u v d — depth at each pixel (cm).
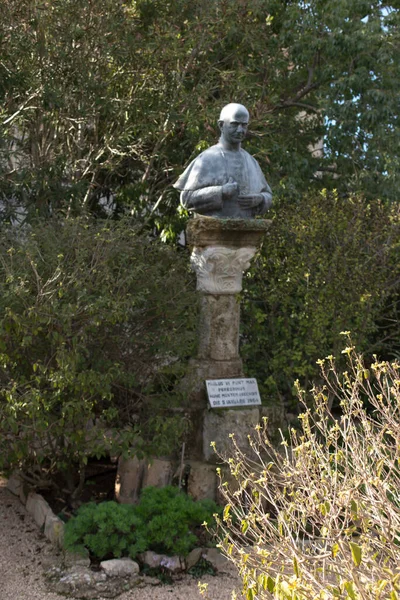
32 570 425
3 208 755
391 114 844
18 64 708
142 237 537
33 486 538
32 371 477
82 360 459
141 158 772
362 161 870
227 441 524
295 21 858
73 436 465
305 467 263
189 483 504
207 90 743
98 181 877
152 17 769
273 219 650
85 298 443
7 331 434
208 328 559
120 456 534
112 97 760
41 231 500
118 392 523
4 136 691
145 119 756
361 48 828
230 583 414
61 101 707
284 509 277
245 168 556
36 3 668
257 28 812
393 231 637
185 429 504
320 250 625
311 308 622
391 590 215
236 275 558
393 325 693
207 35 743
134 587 405
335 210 640
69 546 429
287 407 700
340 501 240
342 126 847
